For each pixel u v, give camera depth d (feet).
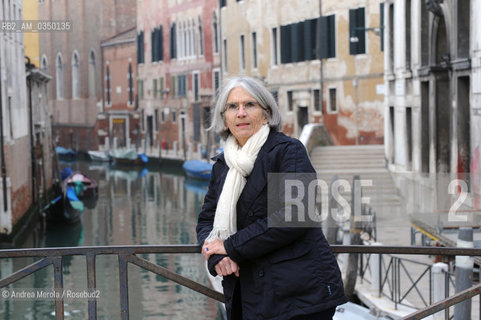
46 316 38.27
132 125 200.75
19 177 79.82
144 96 196.75
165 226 85.56
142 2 196.03
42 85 111.96
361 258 36.45
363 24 108.47
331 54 113.19
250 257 9.72
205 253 10.05
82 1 199.31
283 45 126.21
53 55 194.90
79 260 53.11
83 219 92.02
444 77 55.31
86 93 202.59
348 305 29.37
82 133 201.46
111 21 201.36
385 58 78.74
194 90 172.65
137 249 10.92
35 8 85.51
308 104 119.55
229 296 10.33
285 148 9.95
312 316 9.65
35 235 80.84
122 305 10.94
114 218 92.63
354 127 110.73
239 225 10.11
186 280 10.93
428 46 60.44
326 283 9.65
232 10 148.87
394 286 31.40
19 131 82.12
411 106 65.72
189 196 117.08
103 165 187.21
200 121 170.40
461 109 48.85
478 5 43.86
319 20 114.83
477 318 27.02
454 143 49.49
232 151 10.16
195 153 172.76
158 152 191.42
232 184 10.06
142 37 196.34
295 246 9.74
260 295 9.77
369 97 109.09
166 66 185.26
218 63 159.84
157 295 43.70
